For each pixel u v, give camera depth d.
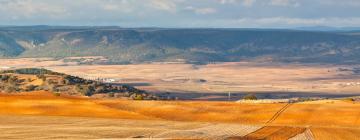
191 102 148.38
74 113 134.75
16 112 134.38
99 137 93.00
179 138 90.19
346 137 97.06
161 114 134.62
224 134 98.62
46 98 151.25
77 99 153.25
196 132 100.38
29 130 102.44
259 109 136.62
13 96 152.50
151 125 115.06
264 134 99.88
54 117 127.50
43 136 93.56
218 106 141.50
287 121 125.06
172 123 119.62
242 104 144.00
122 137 93.38
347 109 133.88
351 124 120.81
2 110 135.62
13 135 94.62
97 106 142.75
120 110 138.88
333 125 119.62
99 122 119.44
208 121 127.56
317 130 105.50
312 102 152.62
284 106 139.25
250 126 113.81
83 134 97.06
